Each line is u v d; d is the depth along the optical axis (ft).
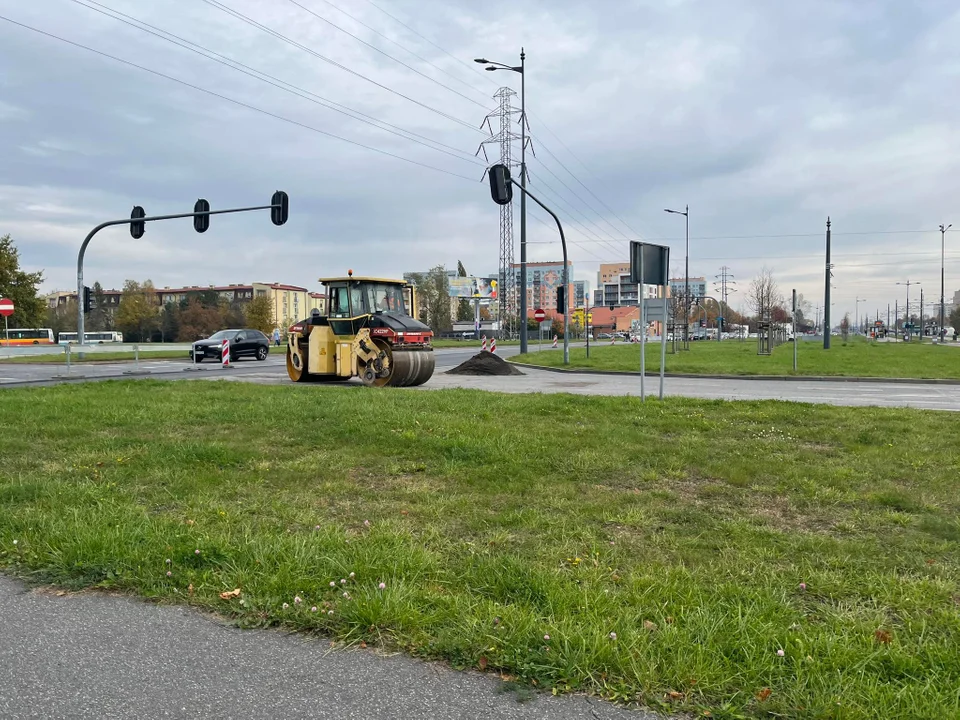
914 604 12.21
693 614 11.40
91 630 11.68
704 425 31.81
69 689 9.91
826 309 151.64
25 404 38.19
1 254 186.60
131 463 23.79
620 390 58.75
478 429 29.71
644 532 16.72
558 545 15.60
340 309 65.31
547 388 61.05
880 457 25.26
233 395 43.21
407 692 9.73
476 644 10.64
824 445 28.14
